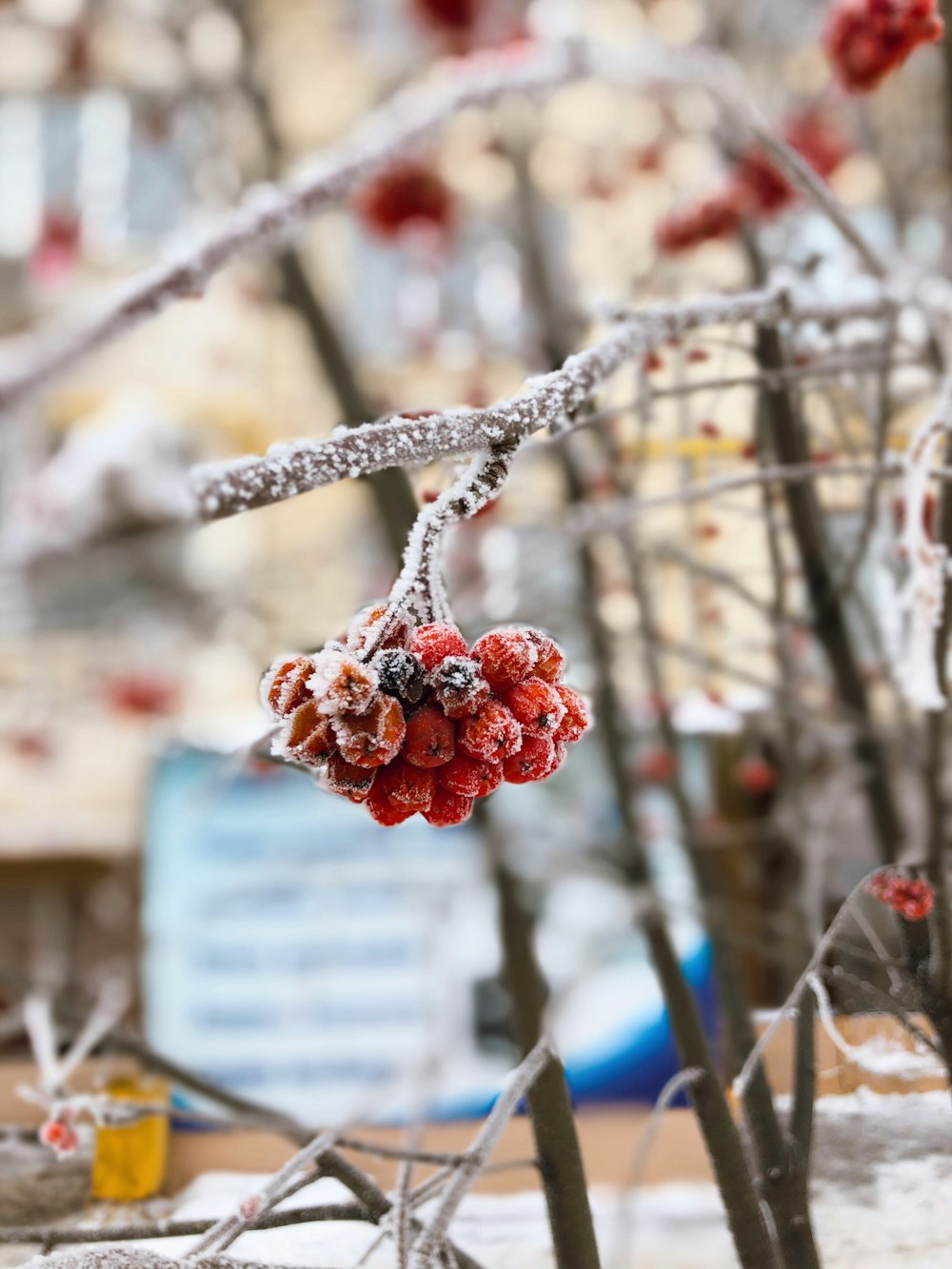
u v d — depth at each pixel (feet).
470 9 4.47
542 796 4.06
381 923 3.95
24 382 1.22
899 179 3.69
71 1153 1.49
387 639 1.13
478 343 6.66
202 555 6.08
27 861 4.98
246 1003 3.93
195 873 4.21
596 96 5.60
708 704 2.58
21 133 7.08
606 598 2.93
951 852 1.71
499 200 5.65
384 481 1.71
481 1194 1.50
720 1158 1.34
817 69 4.09
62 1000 2.07
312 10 6.04
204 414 6.92
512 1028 1.71
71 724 5.28
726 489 1.67
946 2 1.94
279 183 3.57
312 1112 3.61
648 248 3.59
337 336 3.45
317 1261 1.32
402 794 1.12
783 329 1.71
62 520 4.43
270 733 1.35
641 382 1.70
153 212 7.07
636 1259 1.40
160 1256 1.24
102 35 4.99
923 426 1.48
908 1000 1.40
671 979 1.61
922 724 2.02
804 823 2.34
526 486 3.12
